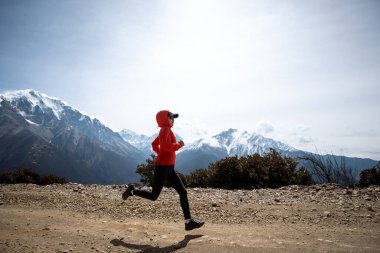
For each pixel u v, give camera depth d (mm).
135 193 5207
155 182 5066
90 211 6996
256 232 5023
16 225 5613
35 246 4348
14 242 4523
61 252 4105
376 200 7059
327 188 9227
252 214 6270
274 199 7695
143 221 6086
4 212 6844
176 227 5520
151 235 5000
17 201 8078
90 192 9367
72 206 7504
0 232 5117
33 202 7980
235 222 5801
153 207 7117
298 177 12336
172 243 4523
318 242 4367
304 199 7520
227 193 9078
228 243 4406
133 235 5008
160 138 5023
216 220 6000
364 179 10523
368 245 4172
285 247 4168
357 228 5070
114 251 4191
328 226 5254
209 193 9188
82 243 4551
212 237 4758
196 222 5035
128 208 7125
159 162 5055
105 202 7816
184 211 5105
